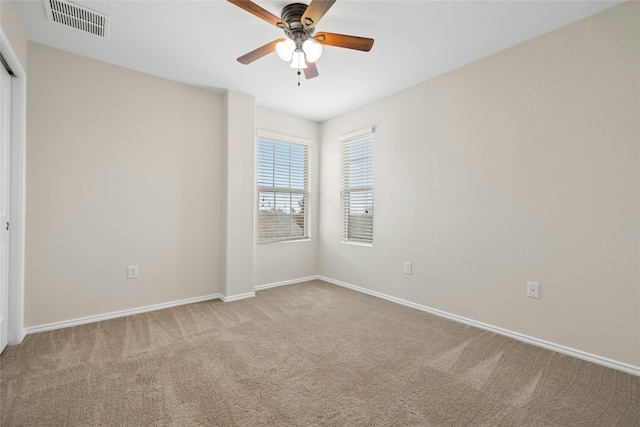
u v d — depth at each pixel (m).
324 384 1.75
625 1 1.89
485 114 2.59
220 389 1.69
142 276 2.92
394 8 1.96
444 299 2.89
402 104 3.30
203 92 3.30
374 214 3.60
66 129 2.51
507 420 1.46
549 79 2.22
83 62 2.59
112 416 1.45
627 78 1.89
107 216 2.71
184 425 1.40
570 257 2.12
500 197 2.49
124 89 2.79
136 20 2.10
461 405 1.57
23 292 2.27
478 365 1.98
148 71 2.88
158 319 2.75
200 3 1.94
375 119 3.61
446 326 2.65
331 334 2.46
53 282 2.46
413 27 2.17
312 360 2.03
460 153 2.77
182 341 2.30
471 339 2.38
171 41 2.38
